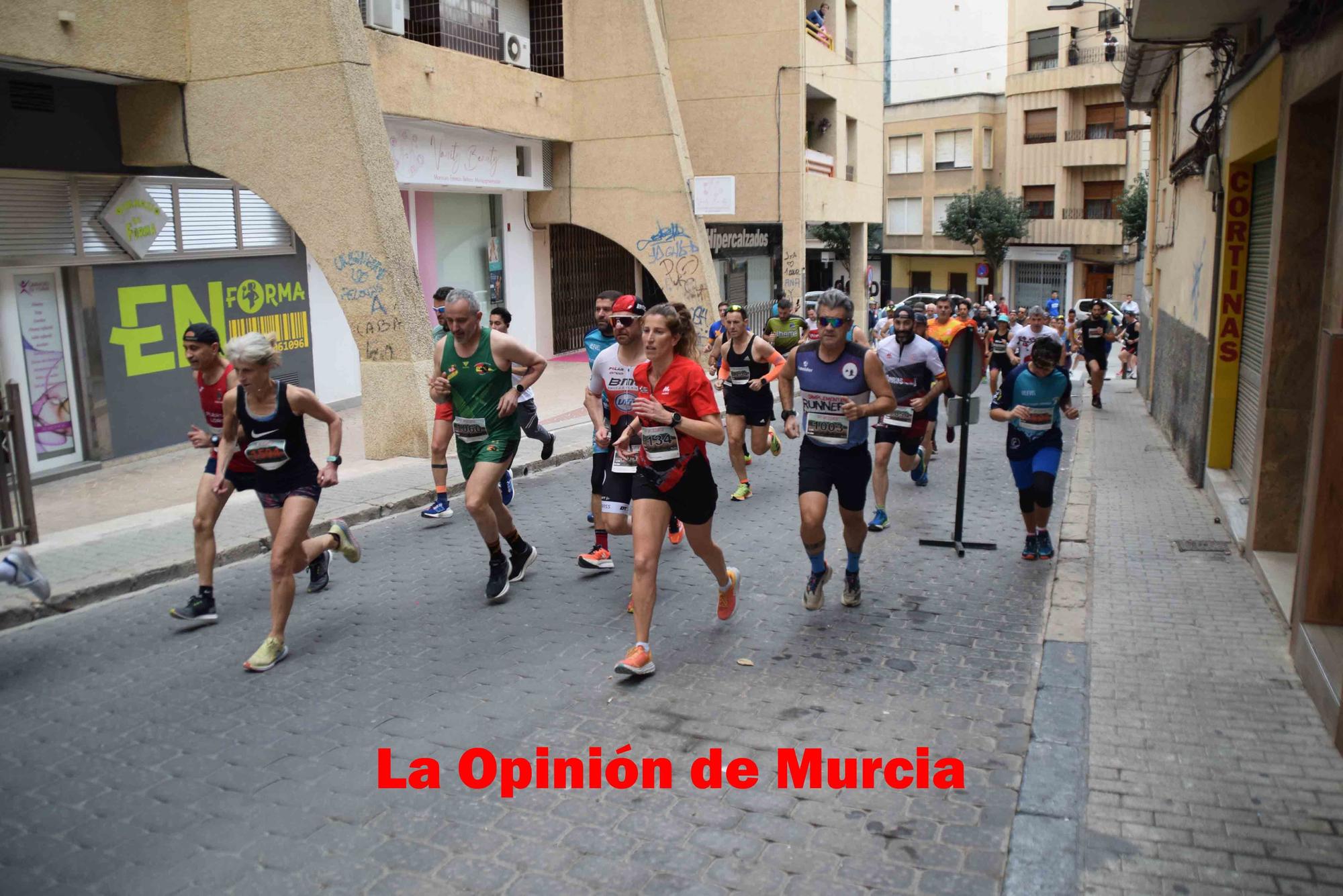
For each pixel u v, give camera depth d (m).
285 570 5.87
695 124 24.53
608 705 5.26
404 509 9.84
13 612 6.69
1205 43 9.52
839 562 7.86
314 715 5.20
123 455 12.57
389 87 15.14
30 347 11.43
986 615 6.61
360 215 11.50
